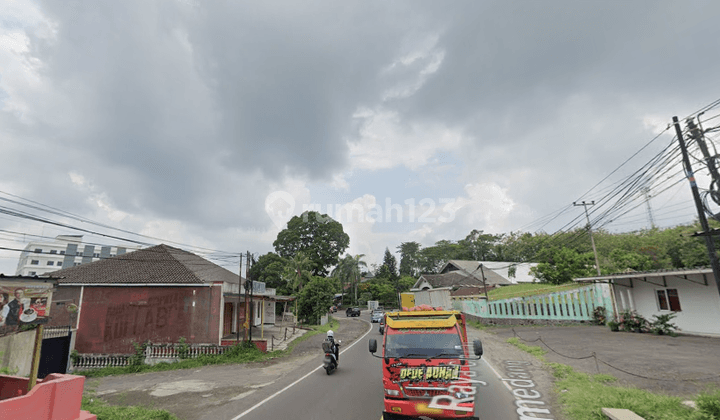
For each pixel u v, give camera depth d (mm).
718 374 9500
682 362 11188
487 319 29422
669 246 35500
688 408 6859
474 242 80062
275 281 58281
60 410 4797
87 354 20625
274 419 7840
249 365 17438
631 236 49469
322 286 41812
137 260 24938
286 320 45906
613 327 20312
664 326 17906
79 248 85250
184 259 27703
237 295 25109
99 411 8883
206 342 21188
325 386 10914
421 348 7328
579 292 25062
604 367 11336
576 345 15992
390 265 104250
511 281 49375
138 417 8312
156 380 14852
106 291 21672
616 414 6695
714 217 8977
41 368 18719
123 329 21219
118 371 18406
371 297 79500
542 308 26359
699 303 17500
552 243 50781
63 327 19719
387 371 7078
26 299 14266
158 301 21734
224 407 9219
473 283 46562
